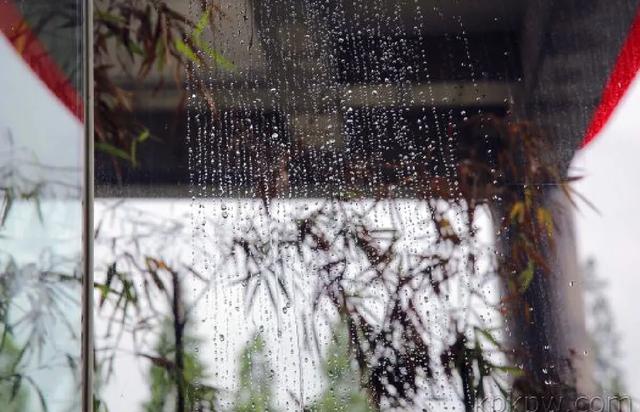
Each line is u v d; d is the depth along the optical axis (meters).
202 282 2.13
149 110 2.18
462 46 2.18
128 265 2.12
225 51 2.20
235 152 2.17
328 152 2.16
